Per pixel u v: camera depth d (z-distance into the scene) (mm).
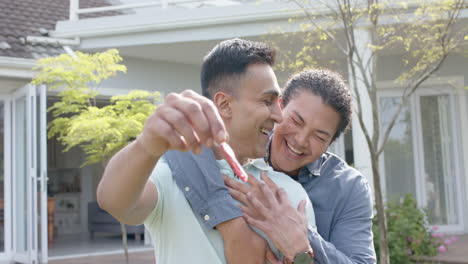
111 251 8555
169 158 1277
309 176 1750
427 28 5383
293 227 1265
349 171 1781
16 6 8953
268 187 1304
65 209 11945
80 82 6734
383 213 4793
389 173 8945
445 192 8875
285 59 6684
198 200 1232
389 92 8906
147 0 9641
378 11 5297
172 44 7891
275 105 1291
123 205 1007
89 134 6340
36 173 7270
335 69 7258
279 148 1724
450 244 7238
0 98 7895
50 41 8047
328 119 1645
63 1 9766
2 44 7668
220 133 846
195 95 876
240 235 1242
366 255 1629
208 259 1214
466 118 8828
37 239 7258
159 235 1245
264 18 7035
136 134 6578
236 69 1251
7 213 7926
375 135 4957
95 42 8156
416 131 8891
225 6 7305
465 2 5238
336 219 1708
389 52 8539
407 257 6352
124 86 8633
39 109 7301
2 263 7645
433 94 8891
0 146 7918
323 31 5562
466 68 8820
